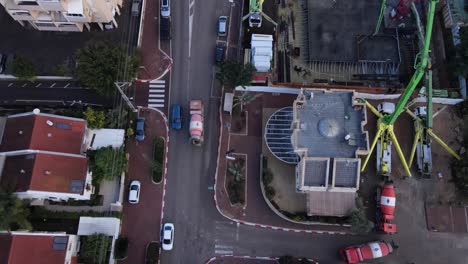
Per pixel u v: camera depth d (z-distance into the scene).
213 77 79.56
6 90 77.56
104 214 69.00
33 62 79.38
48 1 68.69
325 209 67.88
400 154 72.19
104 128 71.88
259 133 76.06
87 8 74.12
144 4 83.62
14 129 65.19
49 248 59.91
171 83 78.75
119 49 73.75
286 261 67.12
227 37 82.56
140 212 70.62
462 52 74.69
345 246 70.06
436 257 70.50
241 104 76.56
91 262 64.19
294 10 85.19
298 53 81.94
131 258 68.12
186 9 83.94
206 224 70.56
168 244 67.69
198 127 72.94
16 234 58.72
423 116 75.94
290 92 78.44
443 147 76.25
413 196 73.56
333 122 67.88
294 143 66.88
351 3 84.81
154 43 81.44
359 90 77.88
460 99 77.38
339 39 82.25
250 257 69.00
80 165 65.44
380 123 71.62
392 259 70.06
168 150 74.44
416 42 83.62
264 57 77.19
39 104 76.19
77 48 80.56
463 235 71.88
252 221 71.00
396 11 82.06
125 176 72.19
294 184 73.00
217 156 74.31
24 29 81.44
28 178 61.47
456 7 80.69
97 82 71.00
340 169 66.38
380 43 82.50
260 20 81.50
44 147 63.94
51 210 68.94
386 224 68.75
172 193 71.88
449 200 73.38
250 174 73.69
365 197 73.06
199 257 68.81
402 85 80.31
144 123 75.00
